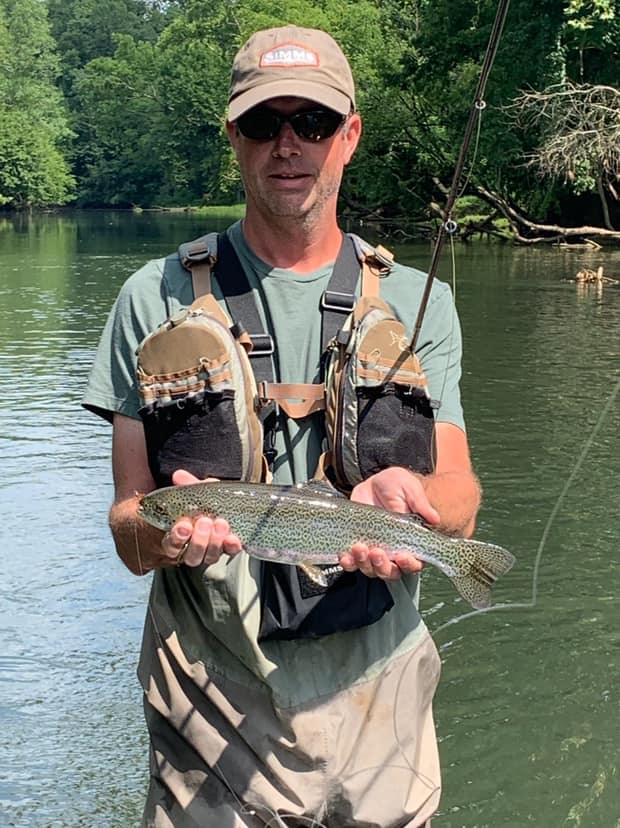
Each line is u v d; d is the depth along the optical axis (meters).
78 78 49.09
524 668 2.88
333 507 1.30
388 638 1.42
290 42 1.40
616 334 7.92
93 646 2.97
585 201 17.05
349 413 1.35
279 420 1.39
